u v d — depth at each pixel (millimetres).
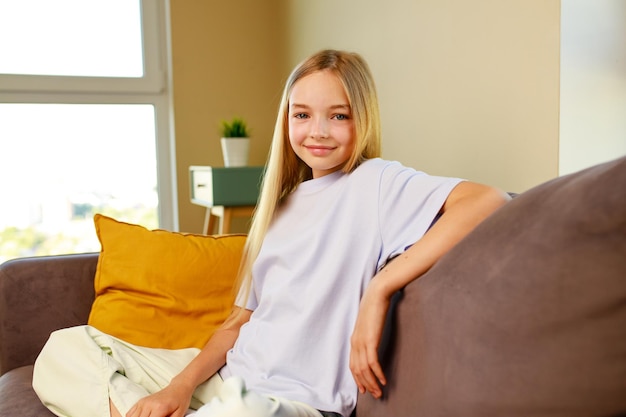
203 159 2955
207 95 2943
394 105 2057
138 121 3041
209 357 1106
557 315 562
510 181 1548
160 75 3014
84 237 3016
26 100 2828
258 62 3029
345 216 1014
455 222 824
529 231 614
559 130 1394
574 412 562
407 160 1998
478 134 1653
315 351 969
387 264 933
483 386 636
